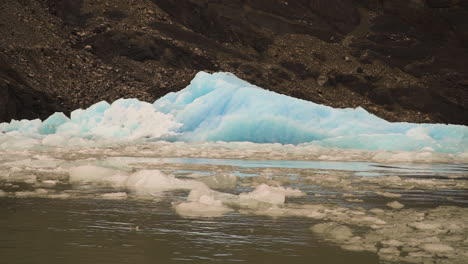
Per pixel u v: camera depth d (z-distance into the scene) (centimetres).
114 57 5972
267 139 2986
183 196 987
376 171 1692
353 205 941
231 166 1734
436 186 1266
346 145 2823
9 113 4003
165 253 559
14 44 5253
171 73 5944
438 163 2170
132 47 6069
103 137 3067
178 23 7031
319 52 7775
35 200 916
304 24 8288
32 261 518
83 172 1278
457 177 1535
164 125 3172
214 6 7612
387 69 7844
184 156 2234
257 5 8231
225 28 7388
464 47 8262
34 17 6031
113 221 733
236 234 663
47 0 6569
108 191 1048
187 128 3156
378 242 632
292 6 8481
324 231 684
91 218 754
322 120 3092
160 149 2545
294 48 7700
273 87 6562
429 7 8444
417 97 7325
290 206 905
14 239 614
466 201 1015
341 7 8650
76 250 564
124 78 5628
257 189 1005
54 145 2645
